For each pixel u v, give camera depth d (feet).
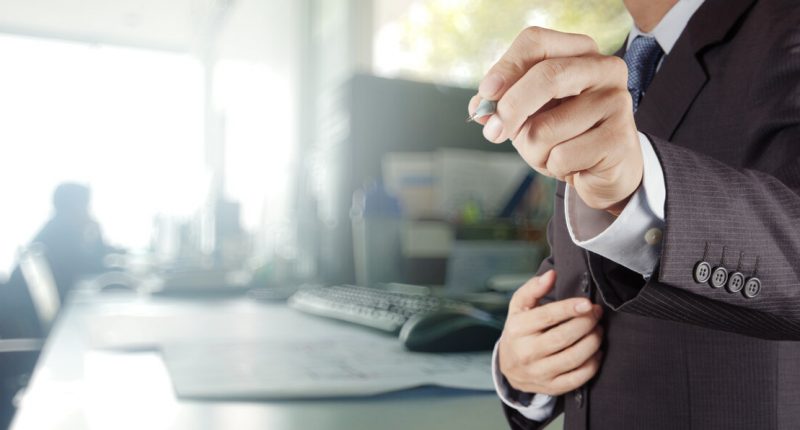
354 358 2.63
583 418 1.88
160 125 20.52
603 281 1.64
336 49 9.83
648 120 1.85
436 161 5.72
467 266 5.36
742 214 1.45
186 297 5.56
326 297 4.40
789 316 1.51
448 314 2.88
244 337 3.19
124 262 12.38
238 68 15.24
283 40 13.20
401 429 1.72
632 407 1.75
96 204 19.84
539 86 1.22
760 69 1.66
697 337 1.66
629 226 1.46
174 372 2.33
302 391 2.05
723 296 1.44
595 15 5.76
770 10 1.74
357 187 5.85
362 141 5.88
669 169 1.42
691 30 1.84
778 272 1.46
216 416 1.83
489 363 2.55
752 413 1.61
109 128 23.39
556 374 1.87
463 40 8.40
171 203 12.40
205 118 11.77
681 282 1.41
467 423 1.80
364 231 5.35
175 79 21.50
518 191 5.63
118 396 2.04
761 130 1.64
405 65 9.24
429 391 2.16
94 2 18.85
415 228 5.36
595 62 1.26
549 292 2.27
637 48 2.05
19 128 22.27
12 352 4.31
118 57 22.29
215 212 8.48
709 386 1.64
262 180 9.05
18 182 22.24
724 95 1.74
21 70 22.27
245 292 5.86
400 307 3.55
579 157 1.28
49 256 11.10
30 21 20.47
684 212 1.40
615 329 1.83
